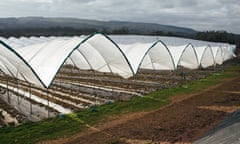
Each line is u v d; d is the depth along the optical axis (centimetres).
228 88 3078
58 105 2314
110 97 2648
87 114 1997
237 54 10856
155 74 4538
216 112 2061
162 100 2469
